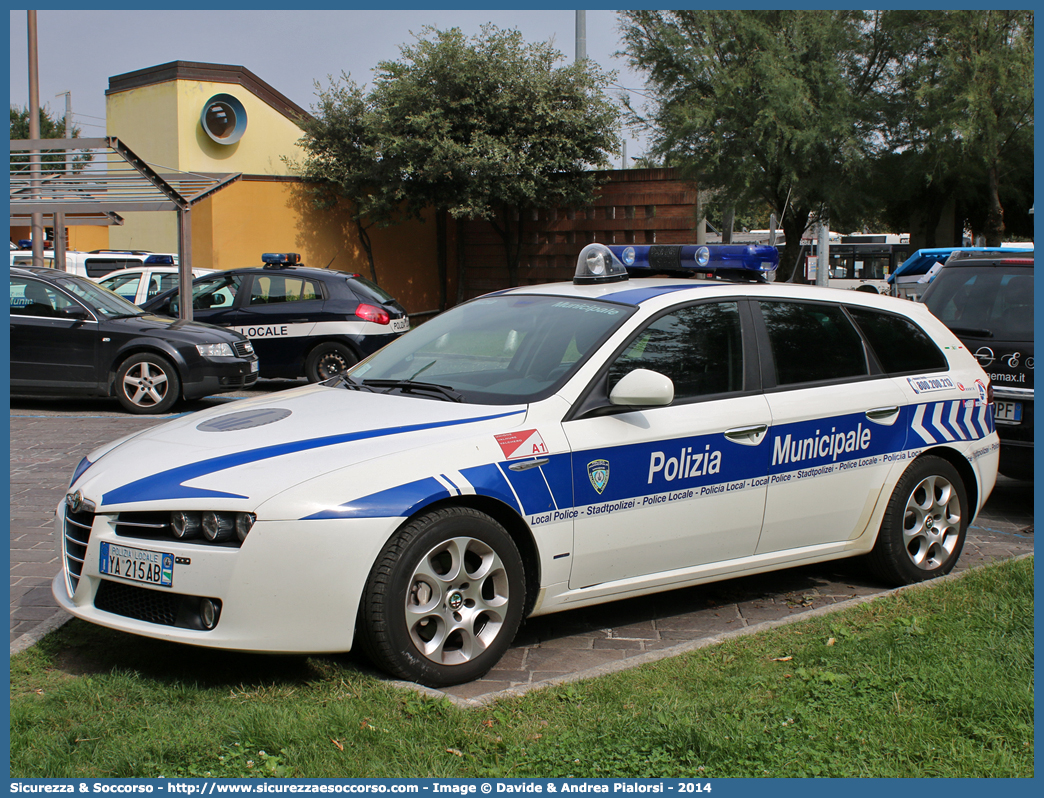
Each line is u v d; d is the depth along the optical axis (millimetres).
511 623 3795
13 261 17453
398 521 3463
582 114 21844
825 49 19469
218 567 3365
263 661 3771
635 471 4105
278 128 26406
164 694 3412
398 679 3551
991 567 4965
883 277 38688
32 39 15312
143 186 12453
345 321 12812
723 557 4484
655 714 3221
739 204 20297
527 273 24969
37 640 3969
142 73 25375
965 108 18703
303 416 4055
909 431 5035
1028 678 3559
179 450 3814
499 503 3781
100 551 3605
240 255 23234
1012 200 23484
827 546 4840
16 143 12086
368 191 23922
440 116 21359
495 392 4152
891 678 3557
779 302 4840
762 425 4480
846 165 19172
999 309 6859
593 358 4164
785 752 3025
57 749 2977
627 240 23016
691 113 19391
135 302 15258
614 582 4148
